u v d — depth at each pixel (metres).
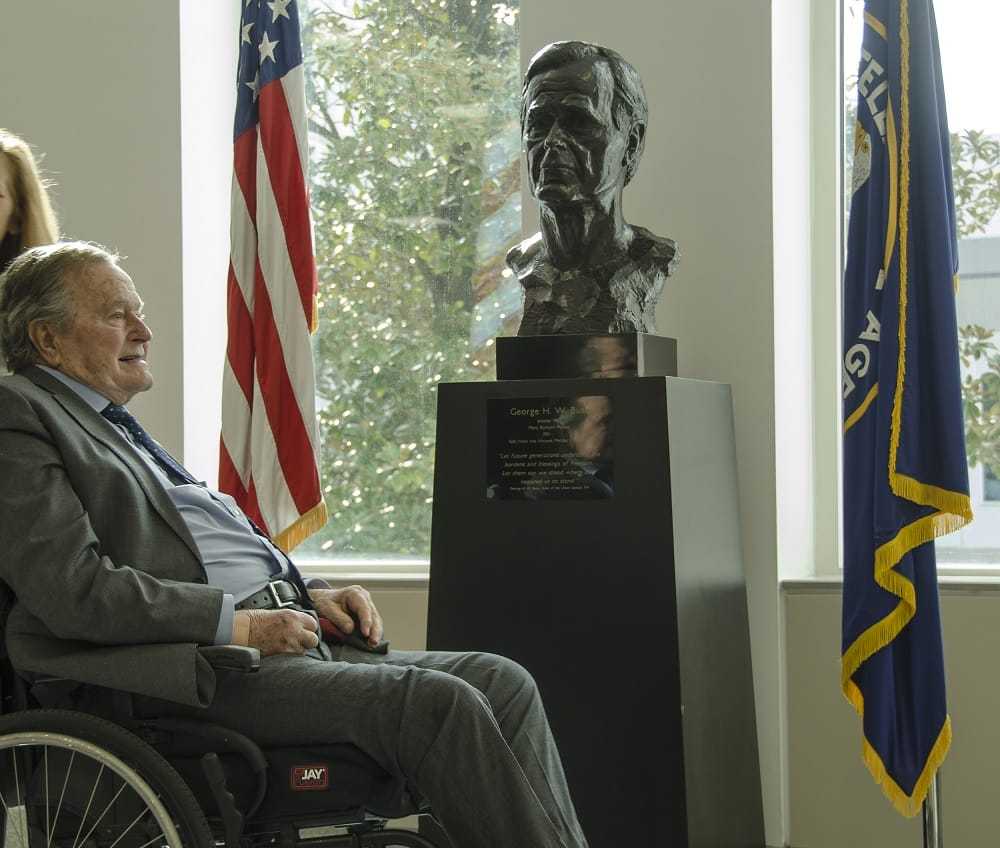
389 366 4.18
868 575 3.12
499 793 2.07
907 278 3.08
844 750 3.44
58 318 2.34
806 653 3.46
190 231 4.00
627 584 2.86
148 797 1.98
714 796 2.98
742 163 3.47
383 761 2.13
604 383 2.89
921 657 3.11
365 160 4.22
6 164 2.73
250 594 2.41
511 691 2.32
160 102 3.97
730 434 3.33
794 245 3.64
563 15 3.66
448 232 4.15
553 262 3.04
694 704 2.89
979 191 3.64
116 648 2.09
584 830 2.88
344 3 4.23
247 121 3.93
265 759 2.12
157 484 2.29
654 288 3.07
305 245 3.87
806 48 3.77
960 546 3.64
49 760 2.08
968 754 3.34
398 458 4.16
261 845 2.17
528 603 2.93
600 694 2.87
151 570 2.22
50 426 2.21
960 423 3.05
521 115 3.06
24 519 2.10
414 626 3.80
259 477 3.82
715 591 3.09
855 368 3.17
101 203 4.00
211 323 4.12
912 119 3.11
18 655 2.10
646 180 3.55
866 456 3.14
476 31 4.14
